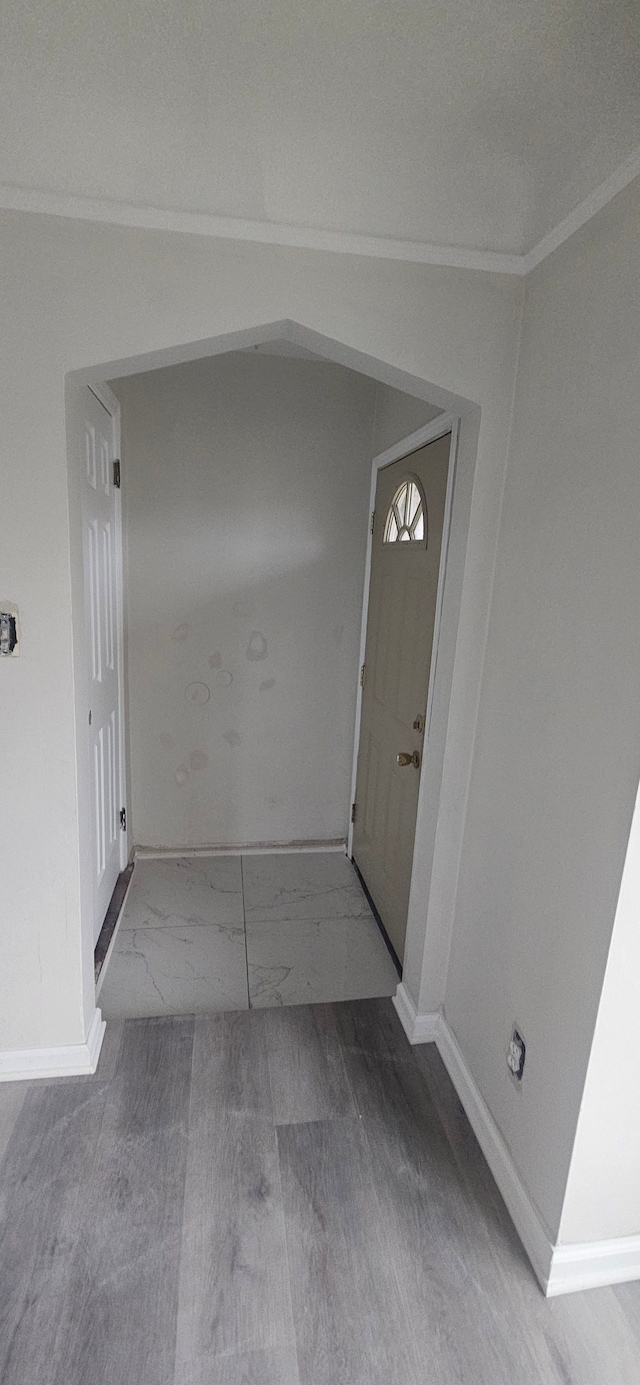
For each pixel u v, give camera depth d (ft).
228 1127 5.43
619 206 3.84
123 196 4.35
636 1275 4.50
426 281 5.00
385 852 8.40
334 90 3.35
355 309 4.96
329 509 9.41
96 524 7.14
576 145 3.65
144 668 9.43
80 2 2.86
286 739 10.13
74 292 4.62
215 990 7.23
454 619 5.68
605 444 3.92
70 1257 4.41
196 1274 4.34
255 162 3.97
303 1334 4.06
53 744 5.21
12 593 4.92
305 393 9.01
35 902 5.47
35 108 3.55
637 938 3.76
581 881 4.06
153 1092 5.74
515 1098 4.89
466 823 5.96
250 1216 4.74
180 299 4.75
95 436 7.00
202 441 8.87
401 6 2.82
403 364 5.09
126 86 3.37
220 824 10.30
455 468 5.86
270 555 9.39
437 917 6.24
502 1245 4.65
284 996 7.18
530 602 4.83
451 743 5.84
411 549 7.29
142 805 10.00
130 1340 3.97
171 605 9.29
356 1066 6.17
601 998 3.83
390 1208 4.86
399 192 4.22
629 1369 3.98
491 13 2.83
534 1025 4.62
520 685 4.96
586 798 4.02
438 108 3.45
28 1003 5.68
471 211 4.37
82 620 5.43
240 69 3.24
